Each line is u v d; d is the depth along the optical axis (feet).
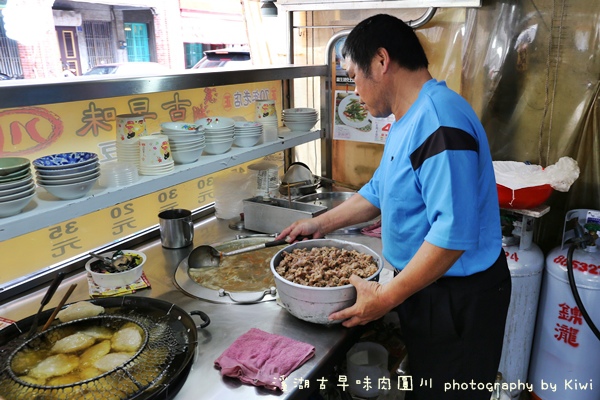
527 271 6.85
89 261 5.65
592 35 6.79
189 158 5.69
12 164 4.17
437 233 3.80
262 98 8.75
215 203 7.84
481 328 4.63
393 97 4.53
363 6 7.64
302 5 8.36
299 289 4.32
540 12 7.07
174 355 3.92
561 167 6.70
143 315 4.59
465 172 3.78
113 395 3.37
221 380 3.92
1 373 3.62
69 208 4.31
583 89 7.06
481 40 7.60
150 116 6.68
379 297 4.09
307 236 5.68
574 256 6.82
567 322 6.84
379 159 8.95
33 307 5.08
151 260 6.25
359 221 5.67
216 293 5.28
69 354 3.92
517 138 7.75
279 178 9.13
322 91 8.88
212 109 7.71
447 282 4.56
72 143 5.77
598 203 7.41
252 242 6.70
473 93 7.89
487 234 4.53
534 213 6.57
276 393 3.76
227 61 10.48
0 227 3.77
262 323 4.73
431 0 7.04
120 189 4.77
